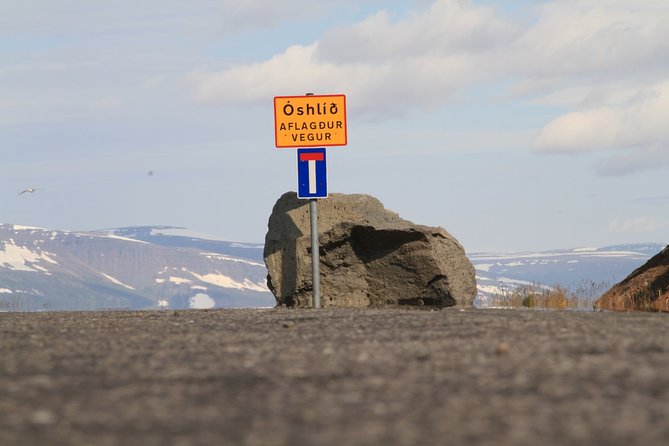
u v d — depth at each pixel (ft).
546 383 41.27
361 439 32.14
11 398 40.68
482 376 43.62
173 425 35.09
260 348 57.00
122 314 101.91
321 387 42.11
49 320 90.02
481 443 31.12
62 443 32.40
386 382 42.86
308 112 121.08
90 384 44.21
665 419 33.99
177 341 62.64
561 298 126.52
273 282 133.39
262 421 35.45
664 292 122.42
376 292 130.93
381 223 129.29
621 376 42.57
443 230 131.34
